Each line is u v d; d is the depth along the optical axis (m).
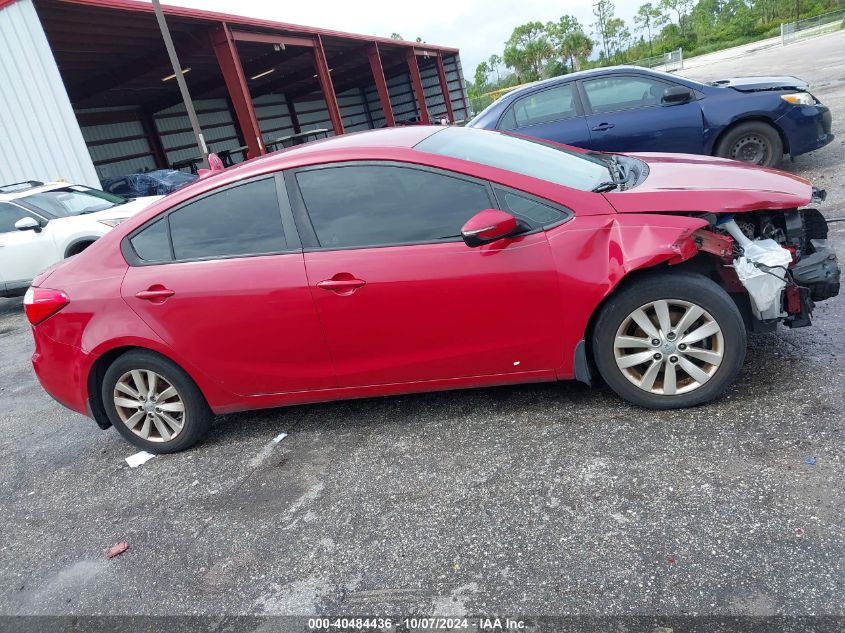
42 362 3.47
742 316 2.85
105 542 2.79
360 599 2.15
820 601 1.77
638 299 2.67
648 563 2.04
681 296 2.63
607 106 6.55
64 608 2.41
